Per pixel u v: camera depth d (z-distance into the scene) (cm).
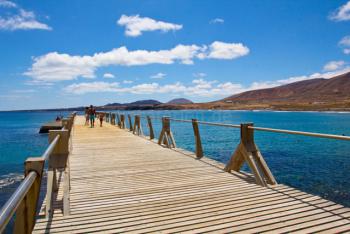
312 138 2223
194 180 506
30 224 188
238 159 551
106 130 1641
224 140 2064
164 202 389
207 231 295
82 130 1639
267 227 301
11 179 1066
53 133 391
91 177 539
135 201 396
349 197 755
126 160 709
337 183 886
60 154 393
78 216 343
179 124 4631
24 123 6644
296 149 1608
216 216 335
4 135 3075
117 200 401
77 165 651
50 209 356
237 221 319
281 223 311
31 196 189
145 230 300
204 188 454
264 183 459
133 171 587
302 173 1017
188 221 321
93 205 381
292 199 390
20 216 185
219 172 567
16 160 1469
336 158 1311
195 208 363
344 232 288
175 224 314
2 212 114
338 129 3081
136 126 1443
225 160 1250
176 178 523
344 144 1823
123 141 1107
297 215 333
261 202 380
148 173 568
